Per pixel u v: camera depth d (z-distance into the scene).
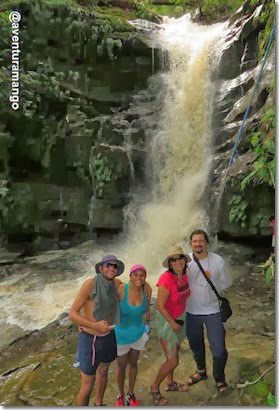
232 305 4.80
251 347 3.68
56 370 3.61
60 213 7.86
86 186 8.11
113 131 8.23
